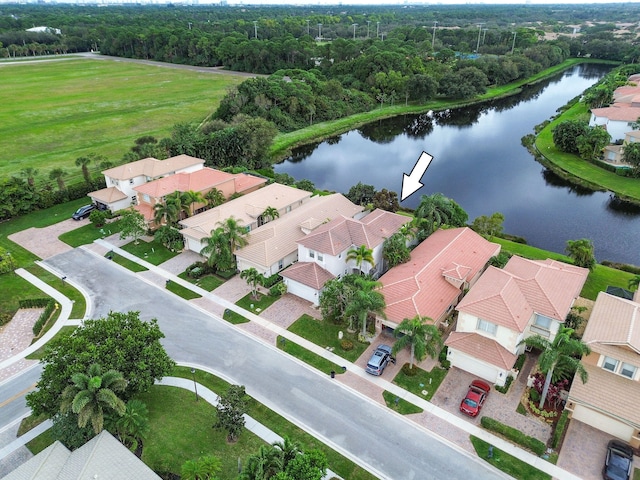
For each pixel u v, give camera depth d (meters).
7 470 26.95
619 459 26.47
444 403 31.78
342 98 126.44
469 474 26.67
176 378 34.06
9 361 36.12
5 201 60.44
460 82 139.25
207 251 45.84
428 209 50.69
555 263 43.16
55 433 27.38
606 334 31.44
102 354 28.86
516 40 197.88
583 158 85.88
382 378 34.09
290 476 22.31
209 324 40.25
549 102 137.50
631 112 91.88
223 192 63.69
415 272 41.16
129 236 55.72
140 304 43.12
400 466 27.17
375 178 83.19
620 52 192.88
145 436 28.48
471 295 35.91
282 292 44.09
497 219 53.50
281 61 160.75
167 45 191.50
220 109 106.75
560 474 26.56
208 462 24.39
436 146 101.12
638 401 28.52
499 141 103.38
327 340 38.12
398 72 136.25
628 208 69.38
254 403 31.73
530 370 34.75
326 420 30.42
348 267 45.75
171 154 77.75
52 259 51.38
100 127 103.50
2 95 130.62
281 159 94.94
